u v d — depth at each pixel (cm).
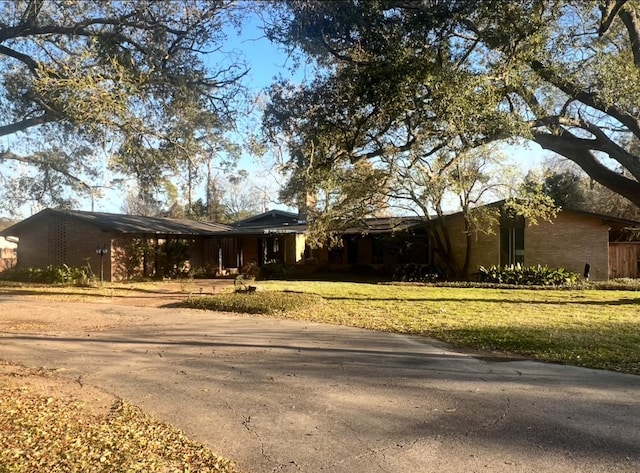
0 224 2923
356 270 2659
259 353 778
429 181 1798
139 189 762
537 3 812
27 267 2466
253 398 548
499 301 1415
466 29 846
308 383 606
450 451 399
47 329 1012
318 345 838
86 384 606
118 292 1780
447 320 1080
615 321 1050
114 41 645
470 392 564
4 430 436
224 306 1282
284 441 424
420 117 880
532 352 770
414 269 2172
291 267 2511
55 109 634
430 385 595
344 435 436
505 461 379
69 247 2377
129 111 608
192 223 2900
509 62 857
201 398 549
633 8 1186
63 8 679
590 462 376
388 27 782
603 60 1023
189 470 365
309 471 366
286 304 1270
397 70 784
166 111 701
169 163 726
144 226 2452
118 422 467
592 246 1962
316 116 947
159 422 471
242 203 4791
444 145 1130
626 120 1270
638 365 684
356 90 866
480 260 2162
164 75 674
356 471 365
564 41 960
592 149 1408
